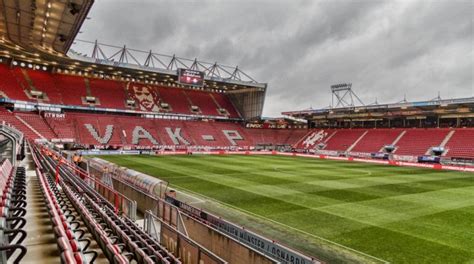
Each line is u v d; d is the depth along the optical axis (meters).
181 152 53.81
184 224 10.34
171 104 68.25
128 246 5.41
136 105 63.03
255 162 40.84
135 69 55.84
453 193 21.09
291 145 70.94
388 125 64.25
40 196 8.48
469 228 13.05
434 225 13.41
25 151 21.61
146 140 57.59
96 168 19.84
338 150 61.09
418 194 20.41
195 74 60.97
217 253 8.66
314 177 27.58
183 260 7.62
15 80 52.31
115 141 54.25
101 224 6.77
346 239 11.56
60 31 26.48
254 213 15.09
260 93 71.50
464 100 42.94
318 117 71.00
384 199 18.58
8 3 21.33
